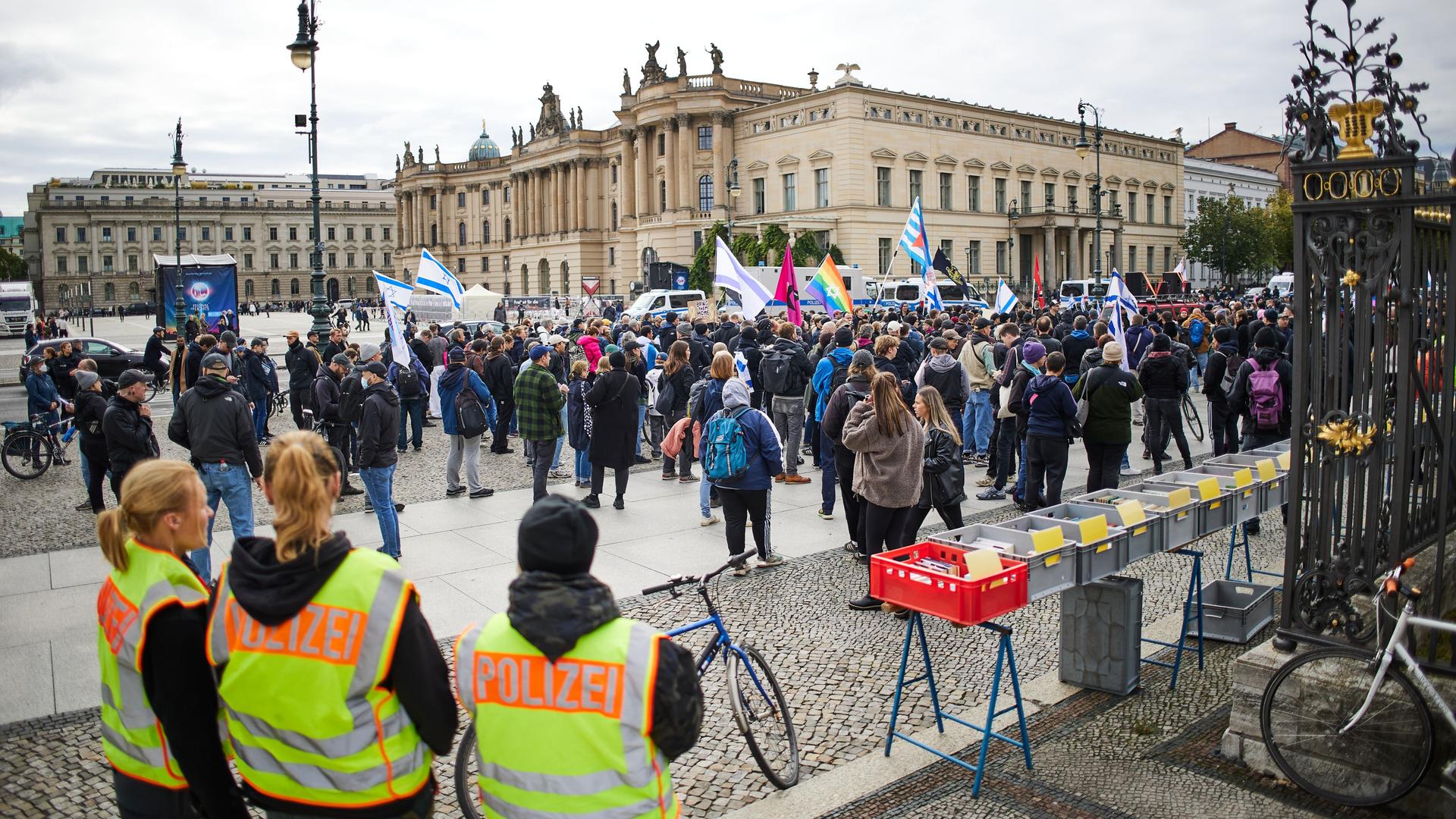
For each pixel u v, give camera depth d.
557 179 103.44
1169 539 6.83
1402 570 5.30
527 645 3.11
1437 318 5.67
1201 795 5.38
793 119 72.12
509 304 71.12
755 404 17.55
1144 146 90.31
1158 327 21.91
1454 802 4.96
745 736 5.39
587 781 3.07
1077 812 5.25
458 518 12.37
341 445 14.88
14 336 72.81
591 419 12.76
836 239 68.81
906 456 8.63
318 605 3.14
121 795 3.67
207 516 3.70
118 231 139.25
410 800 3.32
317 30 25.05
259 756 3.25
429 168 122.69
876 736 6.24
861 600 8.67
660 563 10.12
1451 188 4.93
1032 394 11.48
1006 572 5.49
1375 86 4.99
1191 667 7.25
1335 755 5.26
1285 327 17.14
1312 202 5.30
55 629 8.31
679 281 53.34
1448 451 5.17
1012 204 73.00
